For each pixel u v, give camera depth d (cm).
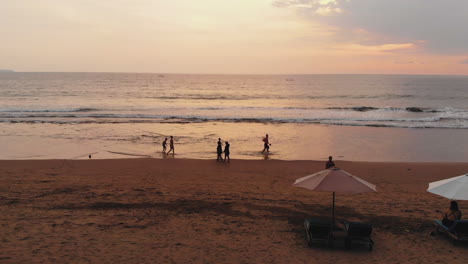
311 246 831
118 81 16188
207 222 991
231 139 2848
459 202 1265
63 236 852
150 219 1005
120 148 2462
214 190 1382
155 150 2409
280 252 793
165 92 9038
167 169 1831
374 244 853
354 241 808
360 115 4531
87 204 1140
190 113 4553
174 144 2627
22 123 3516
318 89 11569
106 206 1122
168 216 1037
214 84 14638
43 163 1934
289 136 3002
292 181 1600
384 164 2025
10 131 3086
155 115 4197
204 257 755
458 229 855
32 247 777
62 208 1089
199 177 1653
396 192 1419
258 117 4209
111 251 770
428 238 896
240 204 1180
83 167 1853
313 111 4884
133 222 974
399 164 2025
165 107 5181
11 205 1108
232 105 5875
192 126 3484
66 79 18200
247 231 927
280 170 1844
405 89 11844
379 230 953
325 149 2519
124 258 736
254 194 1327
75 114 4216
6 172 1703
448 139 2912
